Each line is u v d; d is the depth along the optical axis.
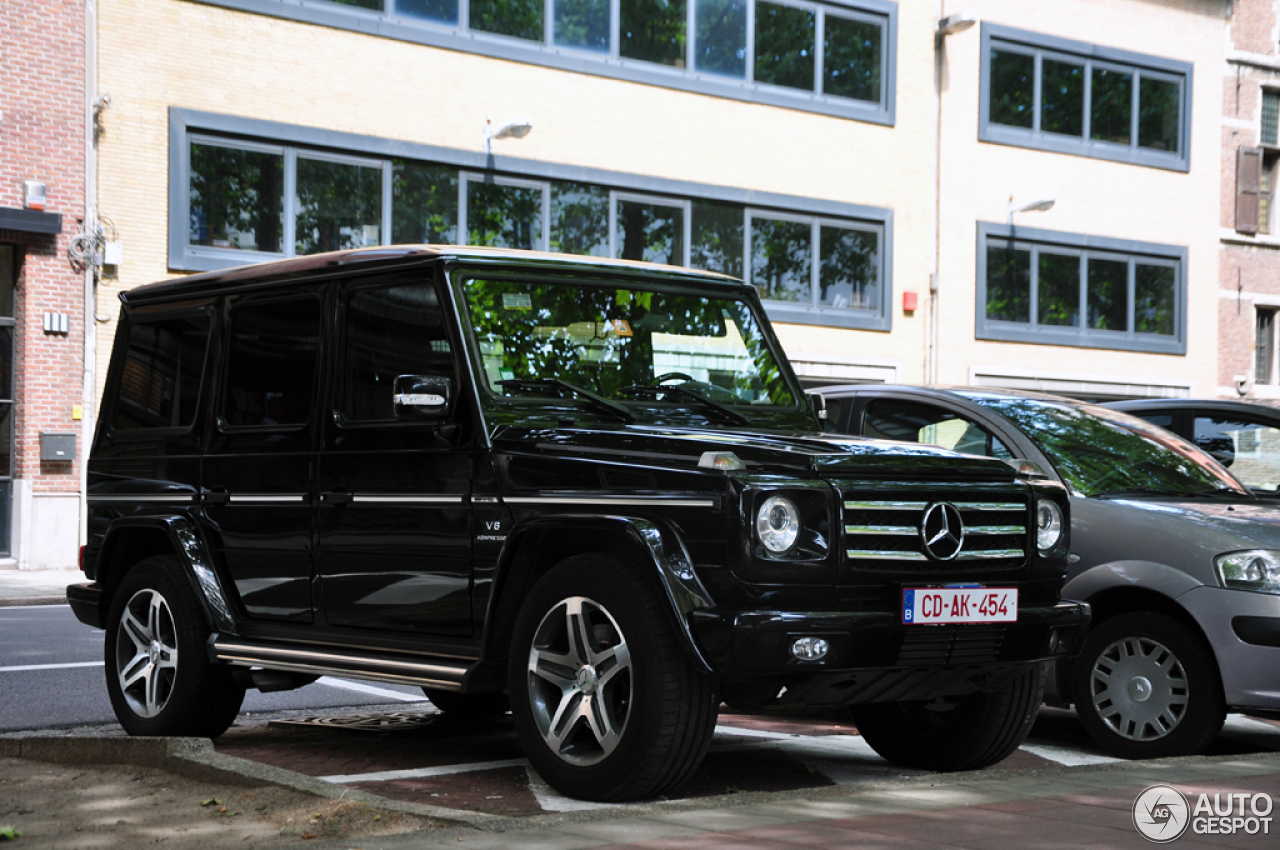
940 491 5.13
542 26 21.69
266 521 6.29
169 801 5.07
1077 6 27.38
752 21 23.70
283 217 19.66
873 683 5.01
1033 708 5.82
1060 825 4.26
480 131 21.11
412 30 20.52
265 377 6.43
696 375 6.23
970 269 26.02
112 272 18.67
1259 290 29.84
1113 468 7.35
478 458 5.43
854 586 4.90
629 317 6.13
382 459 5.78
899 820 4.32
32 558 18.28
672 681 4.77
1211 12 29.16
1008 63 26.62
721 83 23.31
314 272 6.26
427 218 20.78
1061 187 27.16
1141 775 5.20
